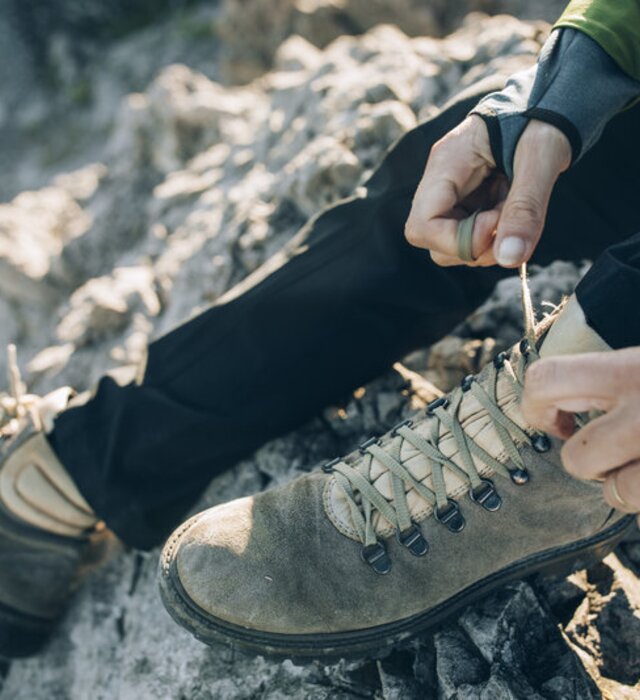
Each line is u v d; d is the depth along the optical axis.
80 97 6.35
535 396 0.91
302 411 1.49
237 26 4.60
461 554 1.18
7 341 3.05
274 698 1.32
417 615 1.21
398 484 1.19
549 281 1.79
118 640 1.56
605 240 1.45
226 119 3.25
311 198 2.03
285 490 1.26
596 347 1.03
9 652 1.56
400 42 2.52
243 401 1.43
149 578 1.59
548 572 1.24
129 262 2.70
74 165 5.81
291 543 1.21
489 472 1.16
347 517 1.21
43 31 6.92
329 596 1.19
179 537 1.25
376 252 1.38
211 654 1.41
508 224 1.05
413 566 1.19
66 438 1.45
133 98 3.82
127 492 1.45
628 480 0.91
